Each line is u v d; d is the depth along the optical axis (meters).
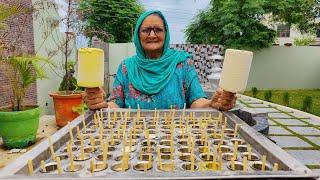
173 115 1.48
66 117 4.89
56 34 7.18
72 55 7.41
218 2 10.82
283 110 7.36
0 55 4.09
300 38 18.44
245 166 0.87
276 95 10.14
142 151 1.02
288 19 10.91
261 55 11.89
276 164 0.81
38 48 6.21
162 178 0.70
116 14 11.88
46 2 5.95
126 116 1.50
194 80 2.03
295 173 0.74
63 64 6.44
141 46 2.01
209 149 1.03
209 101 1.81
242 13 10.38
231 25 10.16
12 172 0.77
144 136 1.23
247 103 8.37
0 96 5.05
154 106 1.92
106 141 1.10
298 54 12.01
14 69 4.09
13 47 4.27
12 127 3.81
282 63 12.02
